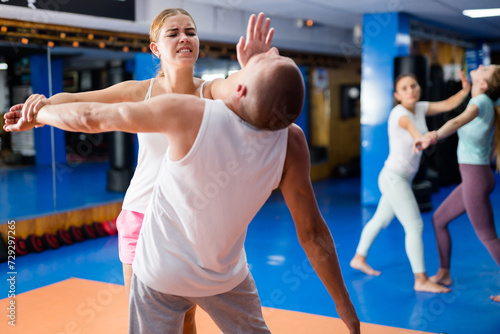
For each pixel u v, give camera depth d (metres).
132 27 6.60
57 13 5.41
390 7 7.61
